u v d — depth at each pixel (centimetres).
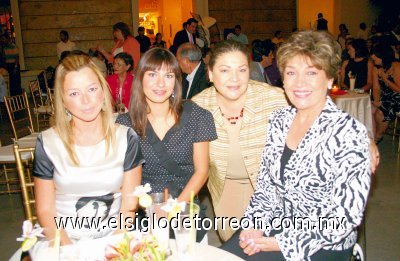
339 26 1258
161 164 220
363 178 162
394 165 484
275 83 607
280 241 175
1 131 738
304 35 173
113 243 150
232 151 241
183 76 478
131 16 1223
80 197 191
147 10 1523
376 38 845
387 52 592
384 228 331
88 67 183
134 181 200
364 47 612
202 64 461
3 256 311
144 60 210
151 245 131
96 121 190
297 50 171
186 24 873
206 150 226
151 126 217
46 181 190
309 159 172
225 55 217
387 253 293
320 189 172
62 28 1195
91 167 188
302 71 173
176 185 223
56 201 194
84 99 181
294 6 1331
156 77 209
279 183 187
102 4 1201
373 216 353
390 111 569
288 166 178
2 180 485
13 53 1026
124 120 220
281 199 192
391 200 384
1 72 920
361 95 518
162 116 217
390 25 1329
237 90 220
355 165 163
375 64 589
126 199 198
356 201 161
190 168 226
